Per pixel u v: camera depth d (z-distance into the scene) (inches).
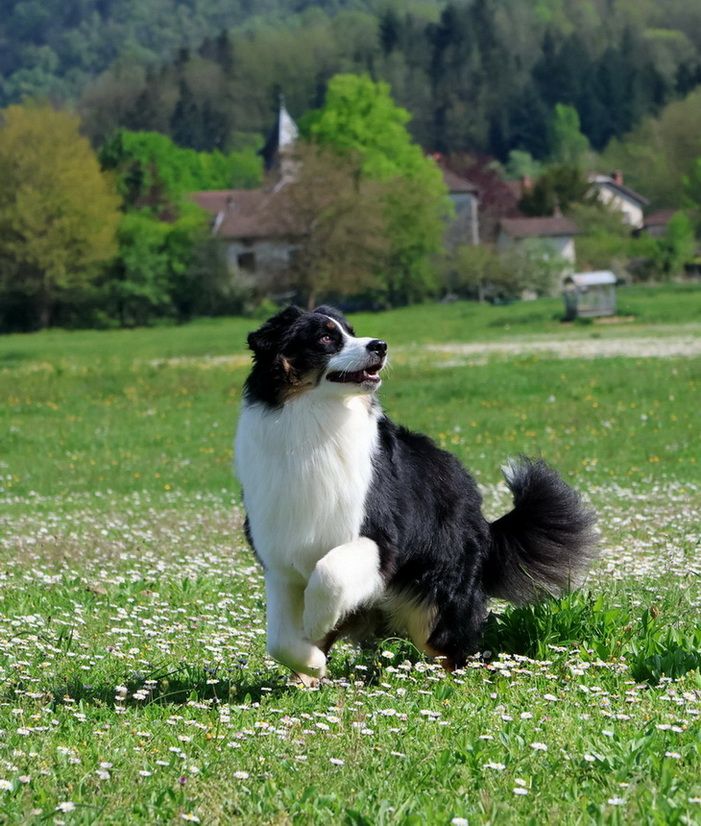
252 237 3065.9
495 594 255.4
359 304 2920.8
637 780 166.1
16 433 829.2
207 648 261.3
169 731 195.8
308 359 219.0
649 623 248.2
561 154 5625.0
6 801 161.2
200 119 6067.9
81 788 166.7
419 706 211.2
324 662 226.4
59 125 2837.1
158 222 3147.1
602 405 843.4
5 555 393.4
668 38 6491.1
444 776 170.7
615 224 3604.8
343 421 222.5
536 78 6195.9
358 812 153.3
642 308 1973.4
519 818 154.6
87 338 2343.8
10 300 2844.5
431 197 2925.7
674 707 204.2
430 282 2901.1
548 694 212.7
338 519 221.0
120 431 840.3
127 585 339.0
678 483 535.5
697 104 4726.9
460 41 6289.4
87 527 462.6
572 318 1860.2
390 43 6397.6
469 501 248.4
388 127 3257.9
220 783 168.1
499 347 1480.1
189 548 407.8
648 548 367.2
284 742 186.7
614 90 6151.6
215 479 623.8
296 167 2962.6
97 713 208.4
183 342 1926.7
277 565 227.0
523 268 2972.4
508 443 701.3
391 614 241.4
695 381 938.7
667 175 4520.2
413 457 242.4
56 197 2751.0
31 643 265.0
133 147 3641.7
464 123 5984.3
